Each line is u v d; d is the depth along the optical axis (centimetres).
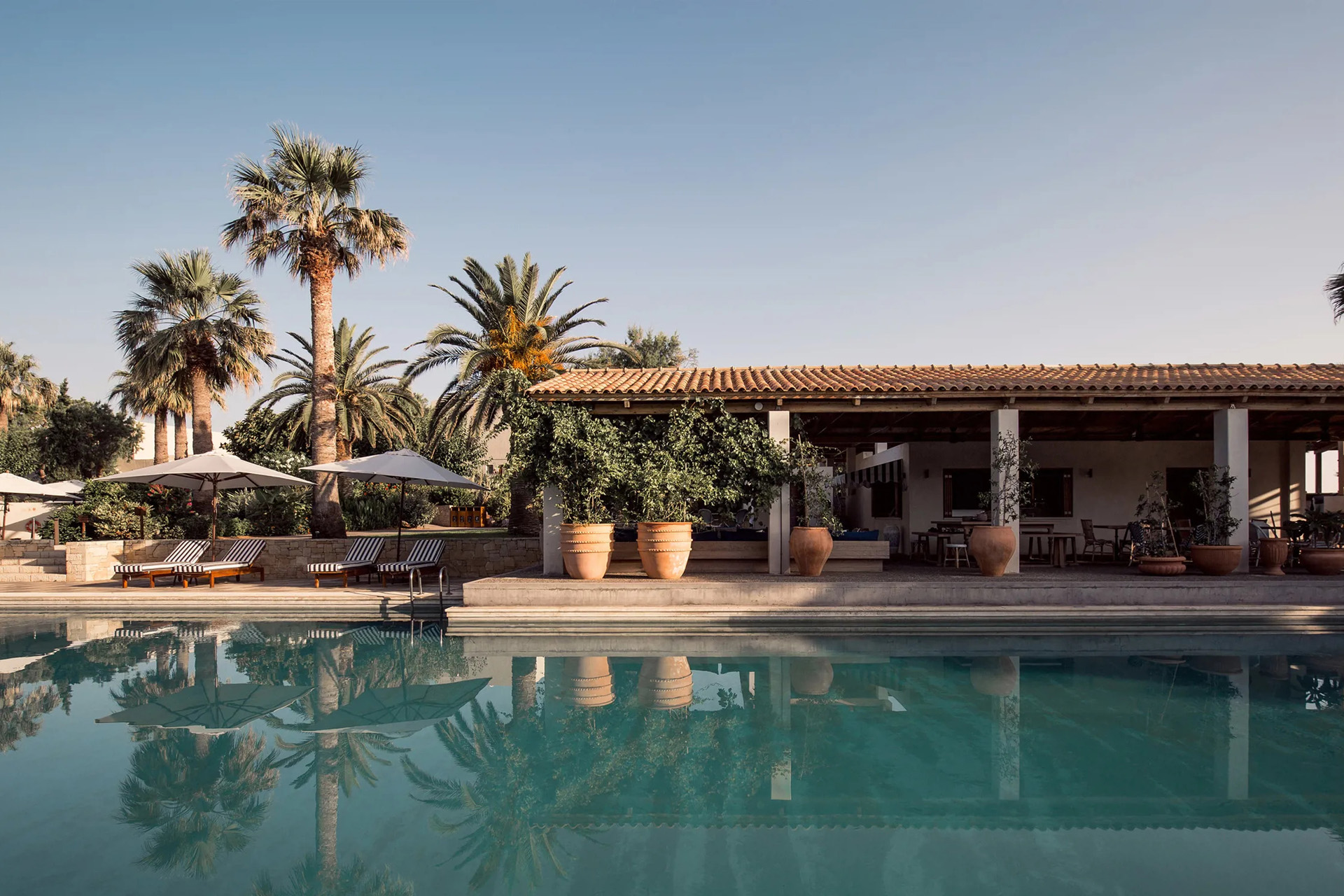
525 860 402
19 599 1308
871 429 1703
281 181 1692
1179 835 427
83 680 796
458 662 866
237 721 649
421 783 512
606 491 1207
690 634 1023
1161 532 1230
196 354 2019
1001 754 554
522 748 577
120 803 482
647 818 458
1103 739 586
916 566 1412
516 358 2097
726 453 1208
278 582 1519
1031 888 369
